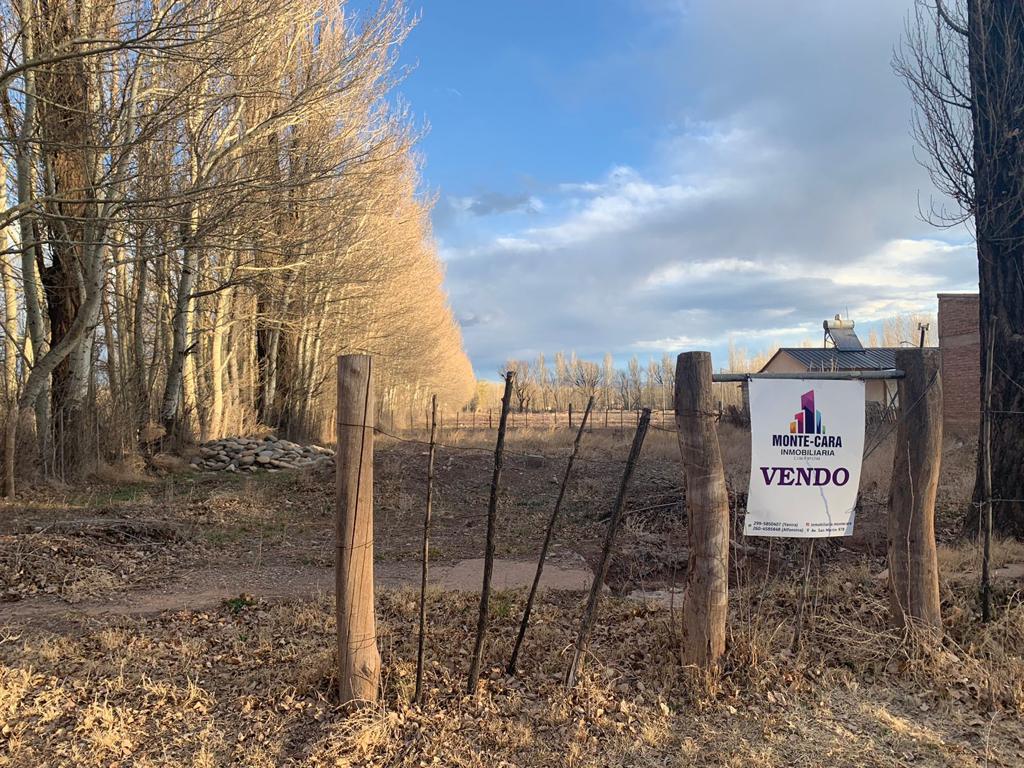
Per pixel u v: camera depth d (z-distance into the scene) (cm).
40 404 1462
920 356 444
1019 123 690
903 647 438
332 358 3091
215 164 1484
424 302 3847
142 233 1230
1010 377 695
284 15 1391
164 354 2295
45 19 1227
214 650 509
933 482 445
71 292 1563
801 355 3344
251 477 1712
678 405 424
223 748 364
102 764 351
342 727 371
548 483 1441
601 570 426
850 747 351
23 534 830
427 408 6469
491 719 385
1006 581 548
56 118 1245
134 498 1288
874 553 749
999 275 705
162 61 1315
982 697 392
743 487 1115
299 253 1817
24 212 1121
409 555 864
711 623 415
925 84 771
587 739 366
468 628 532
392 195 2456
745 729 371
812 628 482
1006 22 692
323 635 531
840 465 444
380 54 1748
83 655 500
